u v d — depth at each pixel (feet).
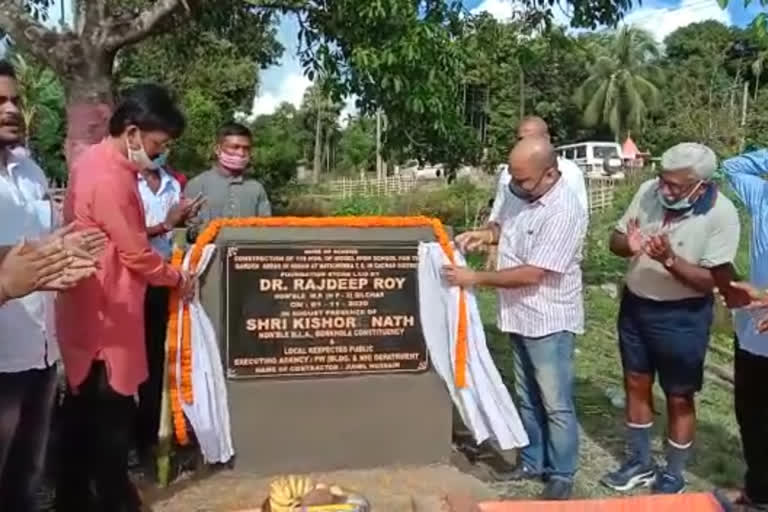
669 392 14.49
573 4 24.48
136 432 15.10
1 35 24.22
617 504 8.95
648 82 188.85
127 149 11.75
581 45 29.12
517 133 16.78
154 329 14.74
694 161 13.35
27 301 10.44
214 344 14.34
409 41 21.47
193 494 13.89
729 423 19.71
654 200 14.40
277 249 14.58
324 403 14.94
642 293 14.43
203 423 14.05
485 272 14.78
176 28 26.22
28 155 11.19
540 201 14.28
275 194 98.53
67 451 12.39
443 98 22.52
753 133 79.46
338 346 14.94
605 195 69.46
